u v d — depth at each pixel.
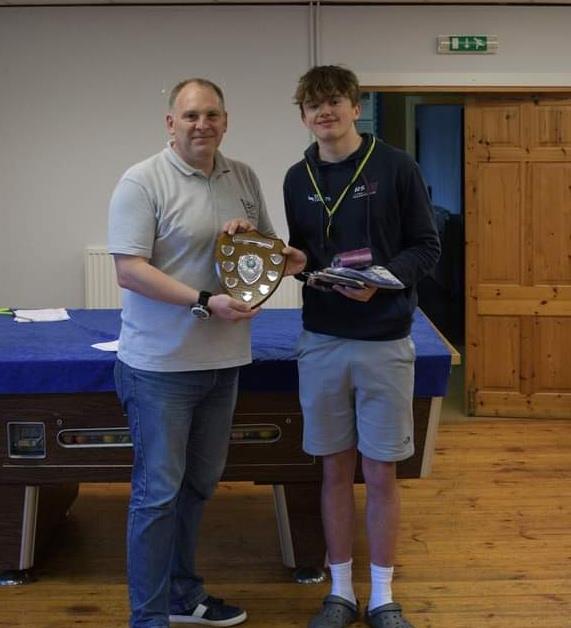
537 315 5.05
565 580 2.88
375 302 2.34
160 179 2.25
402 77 4.92
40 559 3.05
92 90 4.96
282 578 2.93
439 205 9.30
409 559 3.05
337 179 2.36
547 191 4.98
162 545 2.30
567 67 4.92
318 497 2.87
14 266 5.11
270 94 4.96
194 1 4.84
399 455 2.40
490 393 5.14
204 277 2.30
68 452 2.69
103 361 2.60
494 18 4.88
